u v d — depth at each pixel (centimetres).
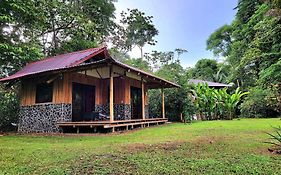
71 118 1182
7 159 473
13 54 1474
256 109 1936
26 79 1287
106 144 652
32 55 1625
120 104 1355
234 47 2031
